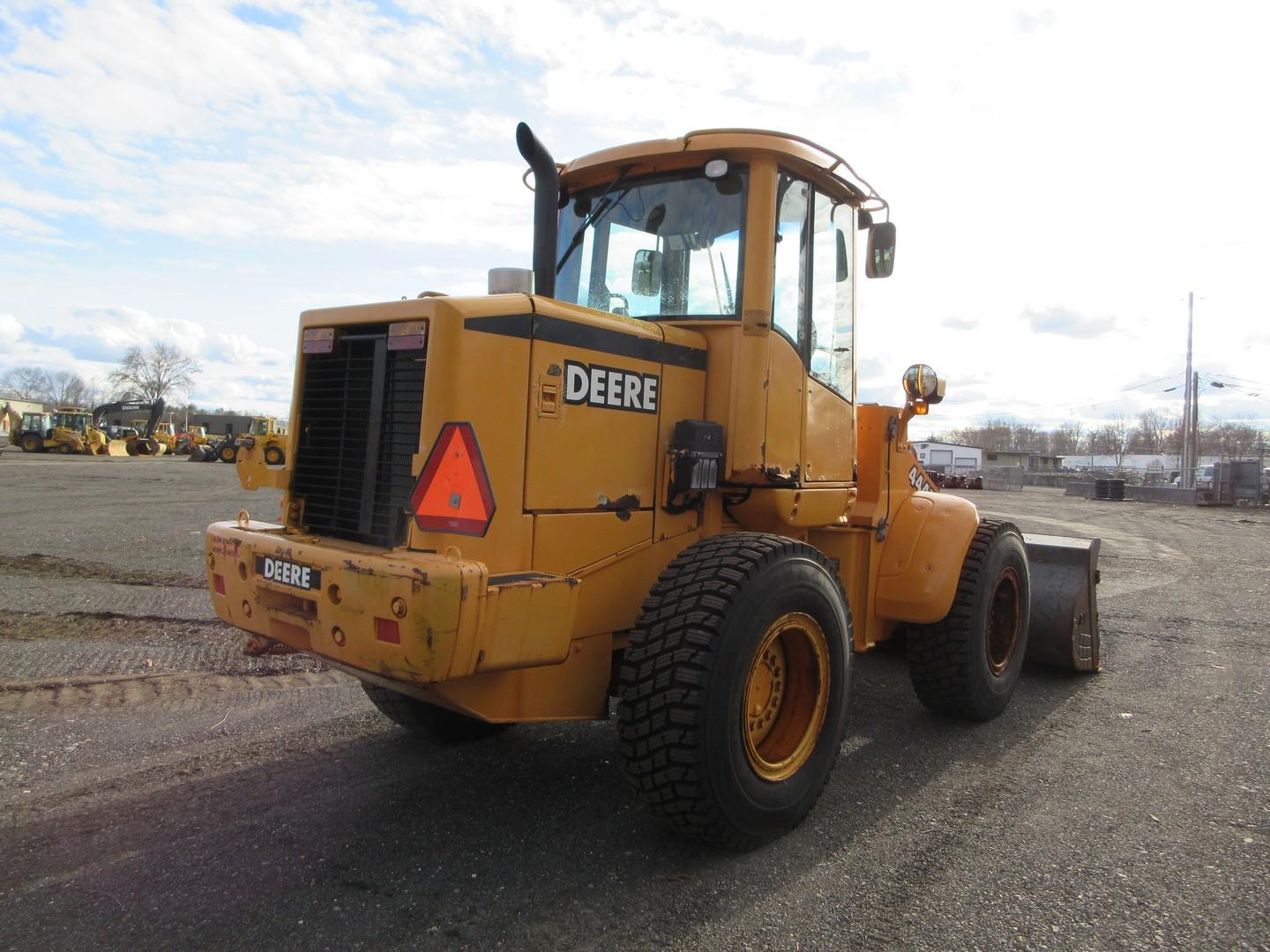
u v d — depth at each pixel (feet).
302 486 11.36
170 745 13.73
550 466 10.36
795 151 12.25
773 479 12.10
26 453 143.02
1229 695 18.04
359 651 9.32
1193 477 156.76
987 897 9.52
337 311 10.83
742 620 10.06
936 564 14.83
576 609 10.01
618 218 13.28
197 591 26.12
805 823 11.38
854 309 14.96
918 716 16.35
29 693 15.99
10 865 9.82
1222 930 8.94
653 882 9.68
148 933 8.45
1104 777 13.24
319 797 11.83
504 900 9.21
